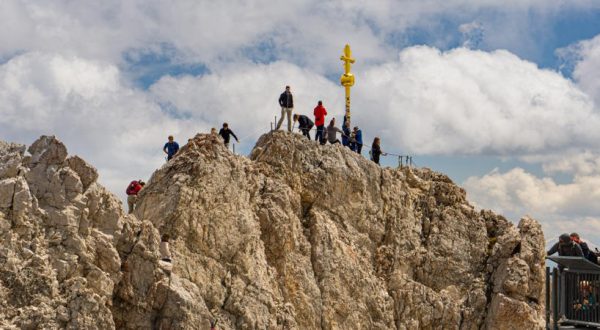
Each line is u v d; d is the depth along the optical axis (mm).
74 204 37344
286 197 49281
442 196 58312
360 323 50250
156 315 39156
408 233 55875
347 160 54000
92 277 36750
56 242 36438
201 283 42969
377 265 54062
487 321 54312
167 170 45281
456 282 55844
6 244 35062
